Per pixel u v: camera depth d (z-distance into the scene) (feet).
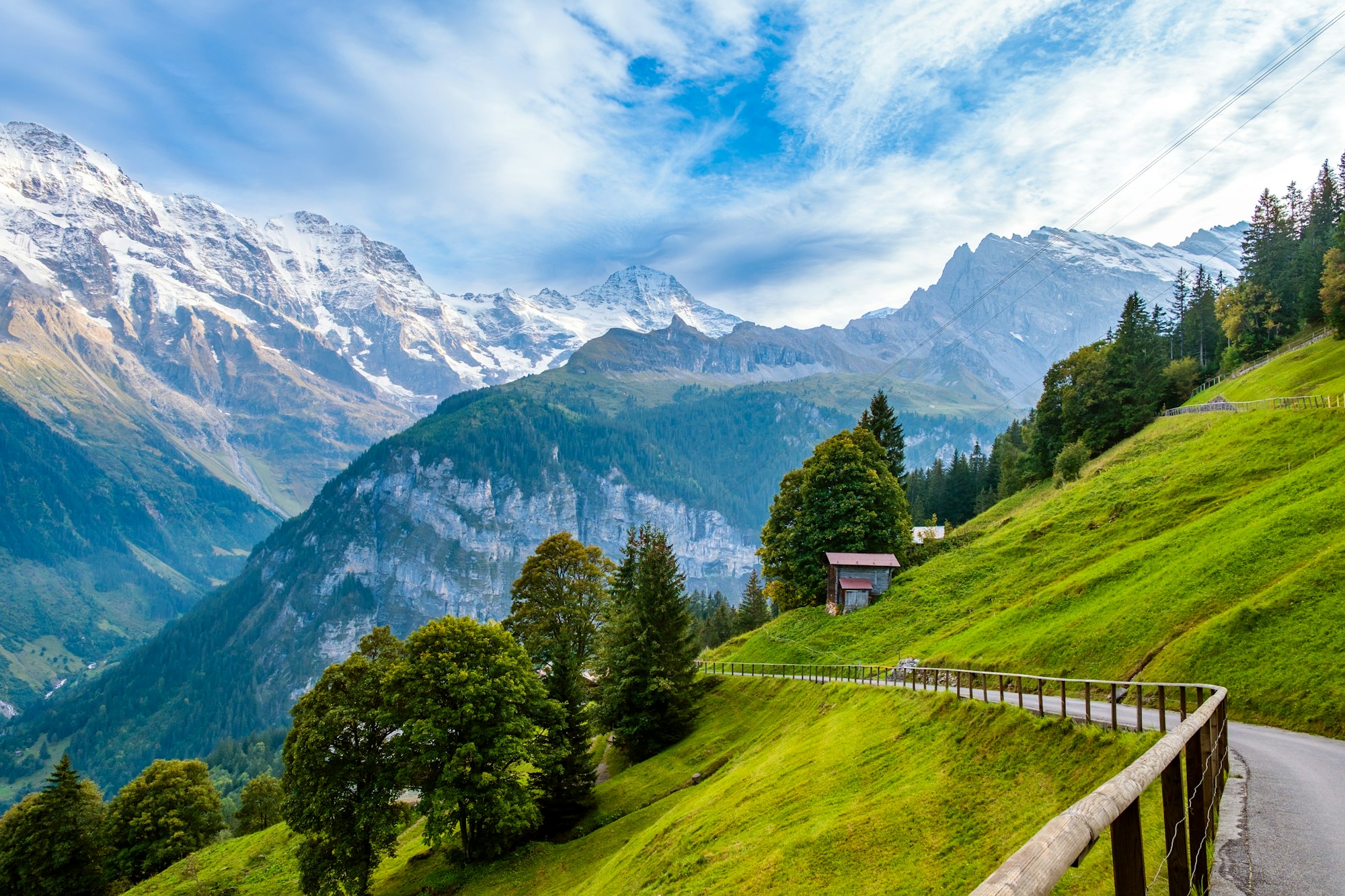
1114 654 147.95
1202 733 45.34
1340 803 57.57
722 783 163.73
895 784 108.37
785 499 346.13
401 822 185.78
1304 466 190.49
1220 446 255.70
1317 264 407.03
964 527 391.86
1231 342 473.67
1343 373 286.87
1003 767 96.32
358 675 189.67
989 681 164.14
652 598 242.78
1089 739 88.38
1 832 245.65
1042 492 381.19
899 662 214.48
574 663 213.66
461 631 187.73
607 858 164.66
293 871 211.00
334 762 180.96
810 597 321.52
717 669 289.12
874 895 81.05
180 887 218.79
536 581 273.54
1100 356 399.85
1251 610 127.54
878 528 315.99
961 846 83.56
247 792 302.66
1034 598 206.49
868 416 412.77
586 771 198.90
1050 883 14.44
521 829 182.60
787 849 99.96
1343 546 133.08
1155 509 234.17
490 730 178.70
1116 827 21.86
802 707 201.26
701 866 114.32
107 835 255.91
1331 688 102.89
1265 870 42.29
